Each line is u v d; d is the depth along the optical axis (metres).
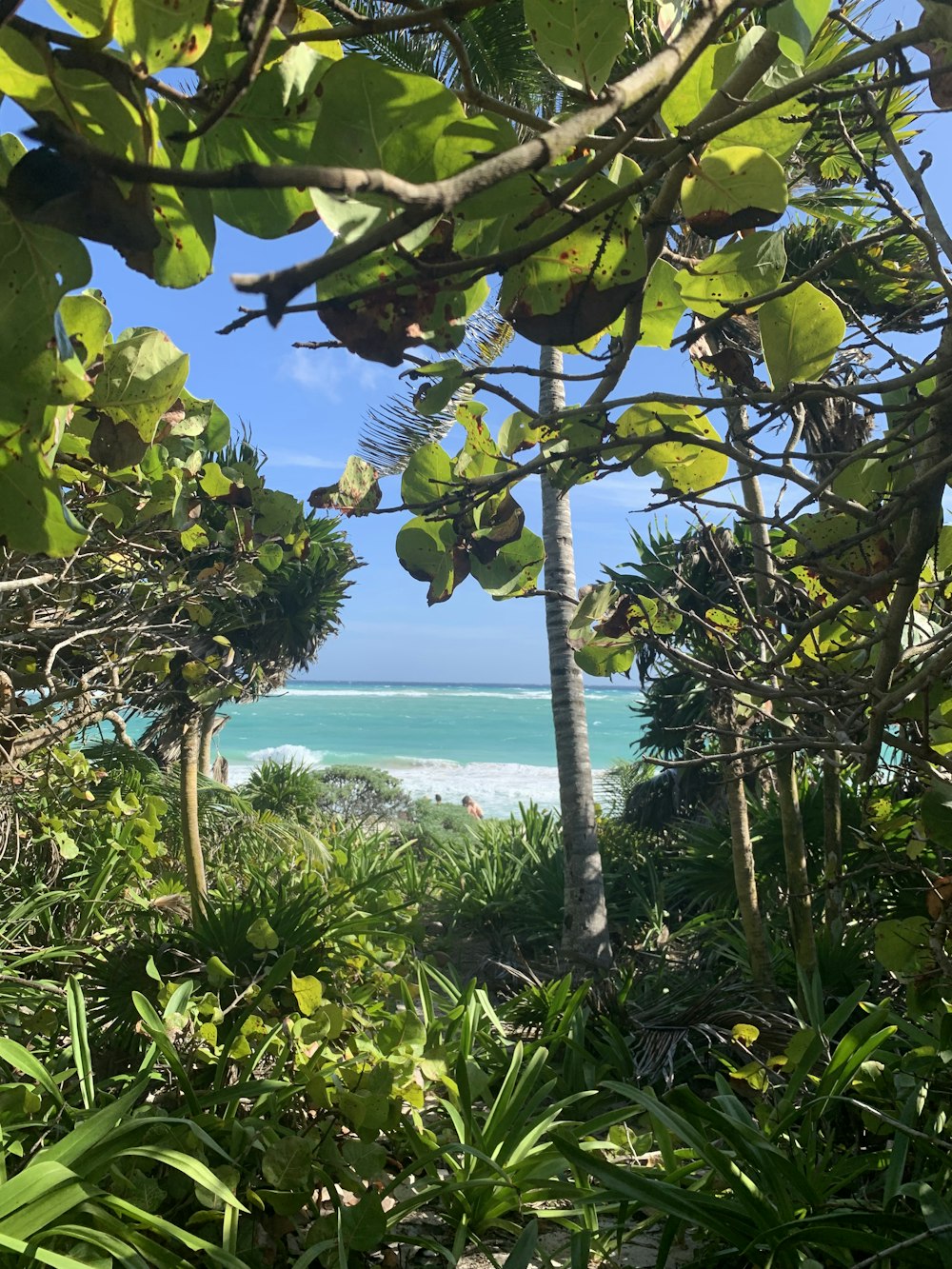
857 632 1.65
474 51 4.35
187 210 0.55
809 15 0.71
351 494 1.28
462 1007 3.92
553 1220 2.79
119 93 0.48
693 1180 2.73
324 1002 3.06
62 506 0.47
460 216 0.62
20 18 0.45
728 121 0.70
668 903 6.74
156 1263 2.00
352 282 0.65
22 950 4.20
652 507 1.36
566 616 5.67
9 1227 1.91
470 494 1.26
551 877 7.24
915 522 1.26
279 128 0.59
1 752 2.51
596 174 0.71
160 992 3.26
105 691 2.71
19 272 0.46
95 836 5.47
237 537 2.79
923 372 1.11
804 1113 2.67
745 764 2.87
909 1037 2.96
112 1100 2.85
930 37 0.70
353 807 13.82
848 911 4.59
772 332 1.15
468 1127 2.92
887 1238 2.00
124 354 1.36
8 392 0.47
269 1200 2.34
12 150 0.56
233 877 6.98
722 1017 4.01
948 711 1.62
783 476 1.28
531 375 0.98
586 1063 3.93
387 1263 2.44
